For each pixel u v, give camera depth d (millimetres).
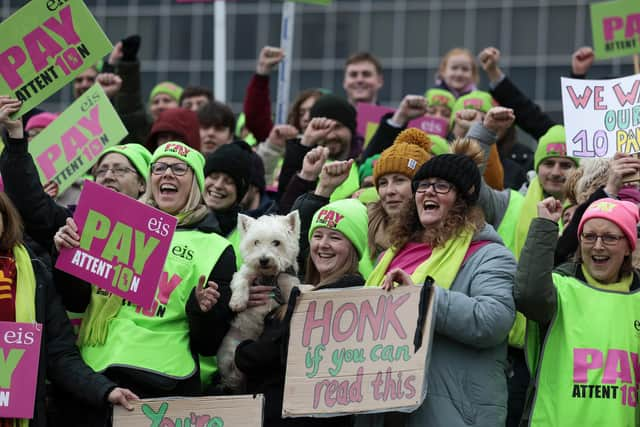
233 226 20266
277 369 17672
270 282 18500
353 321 17094
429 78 63938
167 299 18203
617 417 16734
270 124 26188
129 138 23766
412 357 16531
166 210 18906
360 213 18234
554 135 21625
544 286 16734
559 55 62125
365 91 28016
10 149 18625
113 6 64250
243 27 63906
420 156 19078
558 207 16953
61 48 19828
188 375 17891
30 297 17625
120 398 17406
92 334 18047
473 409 16562
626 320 17141
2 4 61844
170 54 63906
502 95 24281
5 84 19688
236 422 17375
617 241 17266
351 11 64625
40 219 18672
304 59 64688
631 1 24516
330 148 23172
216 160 20234
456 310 16500
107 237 17922
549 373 17156
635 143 19109
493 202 19984
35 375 17234
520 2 62750
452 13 63750
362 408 16734
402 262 17547
